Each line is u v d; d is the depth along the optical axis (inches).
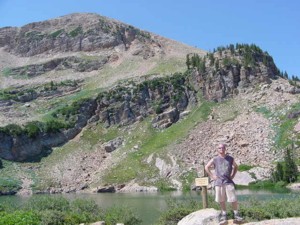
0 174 5428.2
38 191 5044.3
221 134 5428.2
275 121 5497.1
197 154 5078.7
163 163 5049.2
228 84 6619.1
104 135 6441.9
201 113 6235.2
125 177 5009.8
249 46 7288.4
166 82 7042.3
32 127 6328.7
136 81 7741.1
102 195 4062.5
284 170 4126.5
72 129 6594.5
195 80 7012.8
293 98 6023.6
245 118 5728.3
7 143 5984.3
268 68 6840.6
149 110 6727.4
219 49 7455.7
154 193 4042.8
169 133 5974.4
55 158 5979.3
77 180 5339.6
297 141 4874.5
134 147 5836.6
